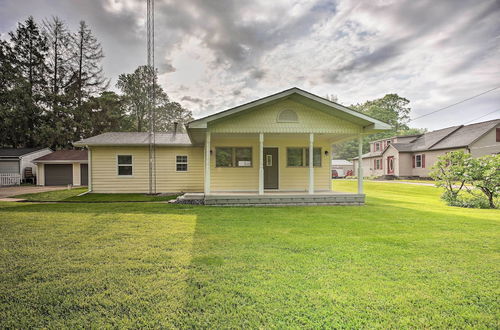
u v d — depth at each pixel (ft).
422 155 75.61
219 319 7.36
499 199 32.81
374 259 12.09
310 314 7.59
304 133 32.19
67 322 7.24
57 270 10.77
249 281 9.71
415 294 8.80
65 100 92.38
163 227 18.61
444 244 14.55
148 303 8.20
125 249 13.52
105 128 98.73
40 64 95.30
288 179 39.42
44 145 88.53
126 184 44.24
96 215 23.27
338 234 16.75
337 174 113.91
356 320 7.32
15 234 16.56
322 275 10.26
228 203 30.48
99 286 9.35
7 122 80.94
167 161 44.78
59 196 39.83
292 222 20.59
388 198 39.45
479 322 7.33
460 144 63.41
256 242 14.82
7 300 8.41
